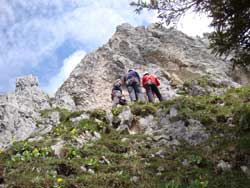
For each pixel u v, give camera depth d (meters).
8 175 10.72
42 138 14.72
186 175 10.25
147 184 9.91
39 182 10.05
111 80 29.08
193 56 32.44
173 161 11.38
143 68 30.05
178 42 33.84
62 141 13.68
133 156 12.27
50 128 16.83
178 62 31.64
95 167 11.37
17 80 26.22
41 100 24.34
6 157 12.51
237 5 10.49
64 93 26.78
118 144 13.43
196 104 15.73
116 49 32.72
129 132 15.30
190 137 13.19
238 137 11.94
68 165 11.18
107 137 14.73
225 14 10.71
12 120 20.92
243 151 10.89
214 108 15.08
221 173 10.30
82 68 30.56
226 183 9.66
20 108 21.94
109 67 29.94
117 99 21.25
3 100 23.12
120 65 30.00
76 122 15.76
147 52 32.41
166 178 10.24
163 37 34.28
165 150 12.42
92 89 28.36
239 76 30.64
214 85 22.59
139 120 16.19
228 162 10.76
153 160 11.80
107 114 16.58
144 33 34.88
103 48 31.95
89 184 9.98
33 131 19.09
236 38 10.90
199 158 11.02
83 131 14.67
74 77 29.72
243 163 10.57
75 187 9.88
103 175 10.39
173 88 25.94
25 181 10.11
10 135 19.88
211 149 11.63
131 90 21.25
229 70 31.06
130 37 34.16
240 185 9.52
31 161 11.76
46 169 11.02
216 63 32.06
